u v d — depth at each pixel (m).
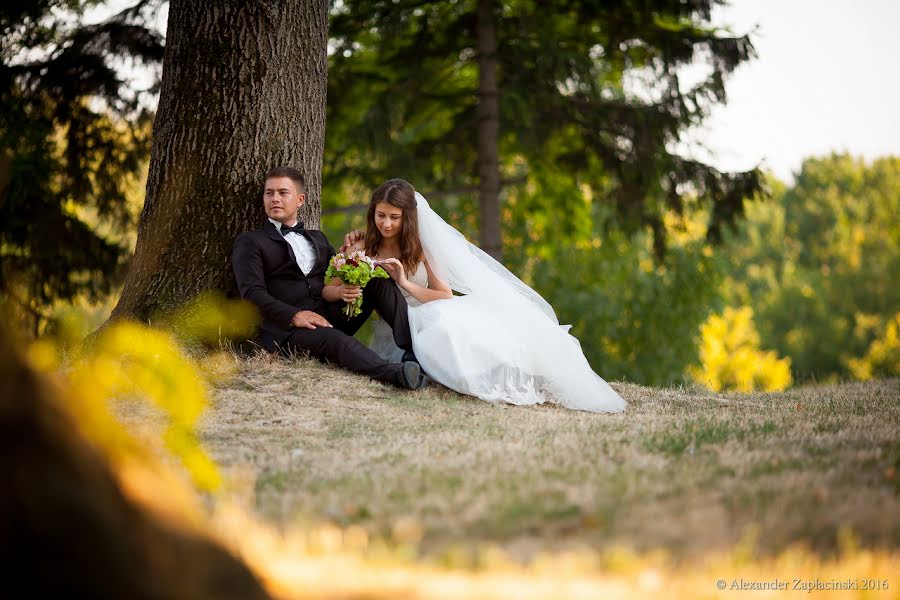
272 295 7.14
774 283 54.16
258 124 7.51
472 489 3.62
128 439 2.42
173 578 2.15
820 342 50.72
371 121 15.00
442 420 5.71
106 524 2.07
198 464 3.40
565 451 4.51
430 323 6.95
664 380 23.58
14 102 13.02
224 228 7.43
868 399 7.20
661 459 4.22
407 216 7.38
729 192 15.41
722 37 14.66
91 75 13.05
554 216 19.33
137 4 12.73
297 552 2.88
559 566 2.69
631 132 15.27
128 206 14.07
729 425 5.38
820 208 57.69
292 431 5.22
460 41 16.05
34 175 12.34
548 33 15.11
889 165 58.59
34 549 1.97
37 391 2.14
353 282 6.84
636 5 14.73
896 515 3.05
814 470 3.83
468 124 15.93
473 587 2.53
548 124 15.51
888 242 55.53
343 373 6.75
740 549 2.79
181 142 7.51
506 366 6.71
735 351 36.97
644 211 15.92
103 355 3.31
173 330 6.93
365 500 3.52
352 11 15.09
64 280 13.34
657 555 2.76
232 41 7.46
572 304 23.67
